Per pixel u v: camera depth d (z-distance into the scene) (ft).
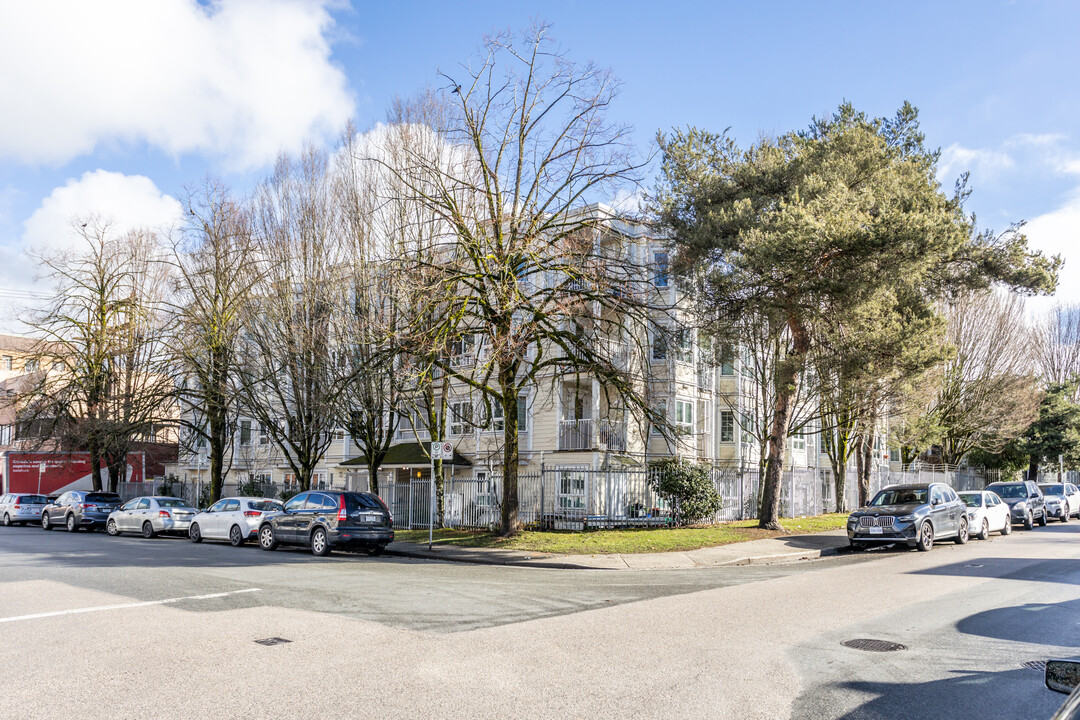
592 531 75.97
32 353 126.00
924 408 112.57
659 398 96.37
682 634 28.73
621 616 32.73
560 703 19.80
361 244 83.82
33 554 62.08
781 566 57.47
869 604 36.35
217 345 95.45
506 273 65.05
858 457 115.96
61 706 19.25
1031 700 20.52
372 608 34.19
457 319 67.10
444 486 87.35
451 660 24.27
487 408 74.49
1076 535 84.28
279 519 69.77
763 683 21.88
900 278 67.36
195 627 29.35
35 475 137.39
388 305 81.41
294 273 88.43
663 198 79.56
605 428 101.86
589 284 68.59
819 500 113.09
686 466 86.28
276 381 92.32
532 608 34.83
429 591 40.09
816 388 85.61
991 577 46.68
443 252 77.20
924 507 66.54
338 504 64.95
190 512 92.22
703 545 68.08
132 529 93.56
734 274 71.82
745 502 96.22
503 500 72.69
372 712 18.93
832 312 70.95
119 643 26.43
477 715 18.79
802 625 30.73
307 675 22.34
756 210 73.10
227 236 95.35
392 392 84.64
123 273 122.42
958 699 20.53
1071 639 28.17
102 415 115.65
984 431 132.36
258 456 140.05
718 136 81.46
